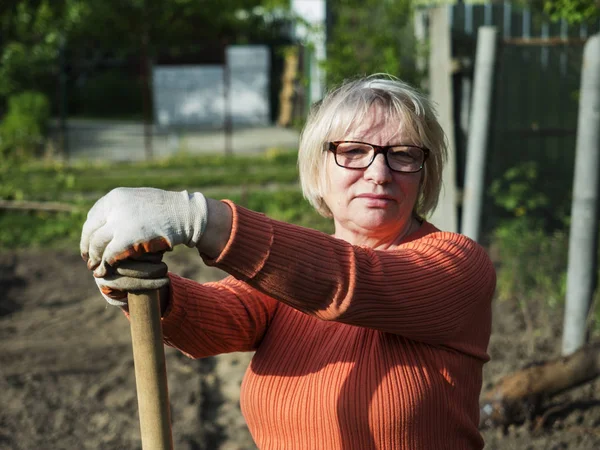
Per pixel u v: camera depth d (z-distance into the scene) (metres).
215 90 21.77
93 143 17.16
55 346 5.48
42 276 7.27
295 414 1.77
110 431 4.22
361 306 1.52
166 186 11.59
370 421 1.69
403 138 1.76
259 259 1.43
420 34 8.82
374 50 9.28
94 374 5.00
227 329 1.83
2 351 5.38
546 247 6.60
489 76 5.18
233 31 22.02
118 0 18.77
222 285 1.92
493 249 6.95
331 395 1.73
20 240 8.45
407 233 1.88
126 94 24.89
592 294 4.49
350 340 1.77
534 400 3.87
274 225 1.46
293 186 11.47
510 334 5.34
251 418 1.87
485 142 5.24
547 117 7.83
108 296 1.58
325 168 1.84
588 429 3.83
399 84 1.81
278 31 22.16
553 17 5.23
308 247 1.47
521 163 7.77
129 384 4.81
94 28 18.58
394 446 1.70
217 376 4.96
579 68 7.75
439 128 1.84
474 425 1.85
